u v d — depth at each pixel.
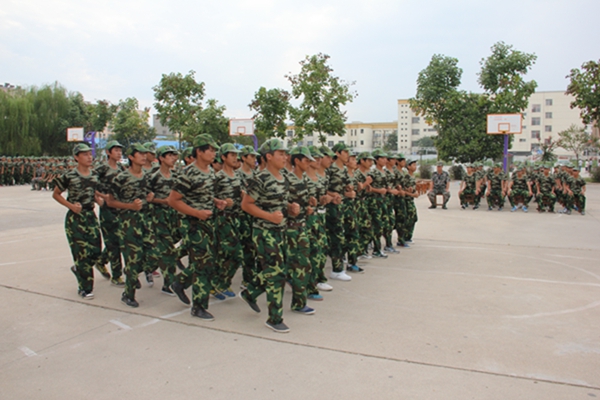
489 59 27.59
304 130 21.50
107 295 5.29
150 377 3.28
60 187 4.89
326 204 5.91
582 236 9.36
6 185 24.95
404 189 8.06
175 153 5.55
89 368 3.43
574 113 58.47
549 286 5.67
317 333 4.11
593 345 3.85
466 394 3.02
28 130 34.94
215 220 4.65
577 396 3.00
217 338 4.00
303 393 3.04
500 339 3.97
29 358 3.60
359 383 3.18
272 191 4.08
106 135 49.72
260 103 22.41
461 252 7.79
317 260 5.09
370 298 5.19
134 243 4.84
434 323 4.37
